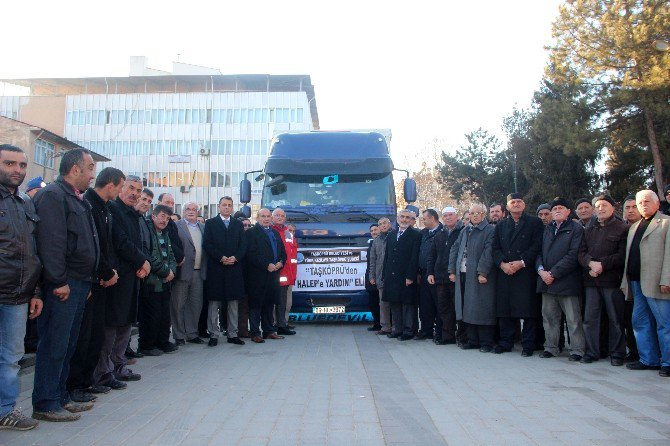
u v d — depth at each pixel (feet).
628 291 26.73
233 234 33.55
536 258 30.12
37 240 17.93
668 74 96.94
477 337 32.89
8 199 17.12
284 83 232.53
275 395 21.04
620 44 100.63
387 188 42.19
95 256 19.34
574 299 29.01
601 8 107.76
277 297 36.29
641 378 24.20
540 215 32.58
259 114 226.58
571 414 18.33
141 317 30.25
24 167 17.30
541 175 149.89
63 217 18.20
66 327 18.38
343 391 21.63
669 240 24.88
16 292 17.08
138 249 23.03
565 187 142.61
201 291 34.94
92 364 20.71
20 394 21.79
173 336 33.76
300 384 22.86
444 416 18.16
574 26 109.60
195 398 20.70
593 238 28.25
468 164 181.37
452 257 33.73
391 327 39.09
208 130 226.99
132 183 24.08
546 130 123.34
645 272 25.43
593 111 113.91
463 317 32.45
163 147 227.81
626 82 102.42
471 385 22.71
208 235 33.42
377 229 40.29
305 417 18.08
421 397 20.67
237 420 17.80
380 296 39.19
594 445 15.29
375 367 26.58
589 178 141.59
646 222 26.32
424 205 211.00
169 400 20.45
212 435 16.29
